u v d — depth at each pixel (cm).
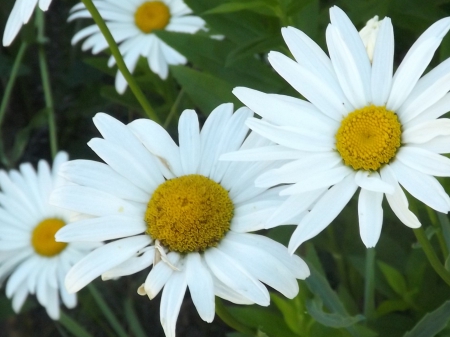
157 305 67
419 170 39
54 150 60
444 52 51
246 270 40
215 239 41
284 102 41
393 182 39
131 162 43
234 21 53
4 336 69
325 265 59
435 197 39
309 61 42
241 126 43
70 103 79
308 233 39
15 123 80
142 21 60
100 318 66
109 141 43
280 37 50
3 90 80
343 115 41
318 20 54
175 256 41
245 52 50
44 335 69
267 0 49
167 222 41
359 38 42
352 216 54
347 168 40
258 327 46
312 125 41
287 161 42
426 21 54
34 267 55
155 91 61
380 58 41
